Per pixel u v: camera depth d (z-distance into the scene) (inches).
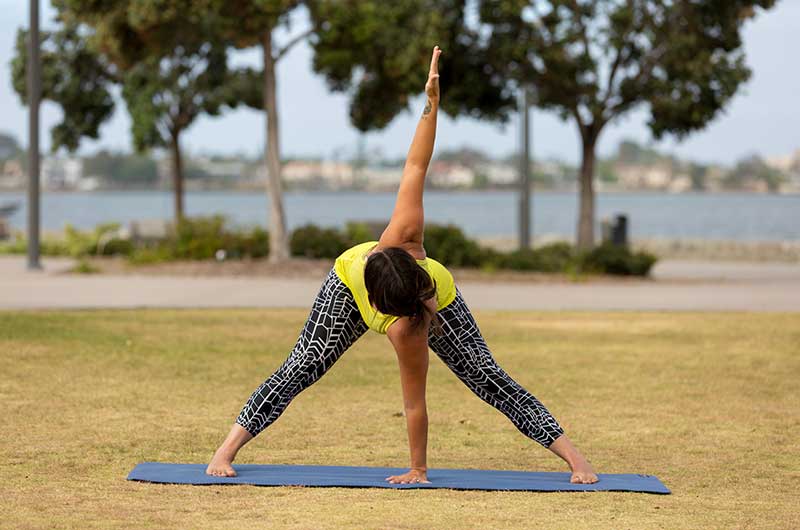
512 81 1119.6
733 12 1033.5
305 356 267.4
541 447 323.0
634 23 1041.5
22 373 422.6
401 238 259.0
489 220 3420.3
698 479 282.0
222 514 234.5
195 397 389.7
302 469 281.1
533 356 502.3
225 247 1025.5
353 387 417.4
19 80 1320.1
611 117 1095.0
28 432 325.1
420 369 262.5
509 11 1017.5
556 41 1040.2
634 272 1011.9
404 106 1113.4
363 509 240.1
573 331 589.6
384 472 278.8
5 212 2741.1
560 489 261.9
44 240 1304.1
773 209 5012.3
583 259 1029.2
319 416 362.6
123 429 333.1
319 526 225.5
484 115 1147.3
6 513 233.9
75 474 274.1
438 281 261.9
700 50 1037.2
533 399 272.8
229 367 455.5
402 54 997.8
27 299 707.4
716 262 1302.9
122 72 1309.1
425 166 260.2
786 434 343.3
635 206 5703.7
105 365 447.8
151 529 222.2
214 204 5792.3
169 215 3912.4
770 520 237.5
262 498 249.1
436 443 327.0
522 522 231.0
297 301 724.7
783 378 446.9
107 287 805.2
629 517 237.6
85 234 1197.7
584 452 315.9
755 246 1370.6
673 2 1037.2
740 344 542.6
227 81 1338.6
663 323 625.9
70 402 372.8
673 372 459.8
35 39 949.8
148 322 590.2
